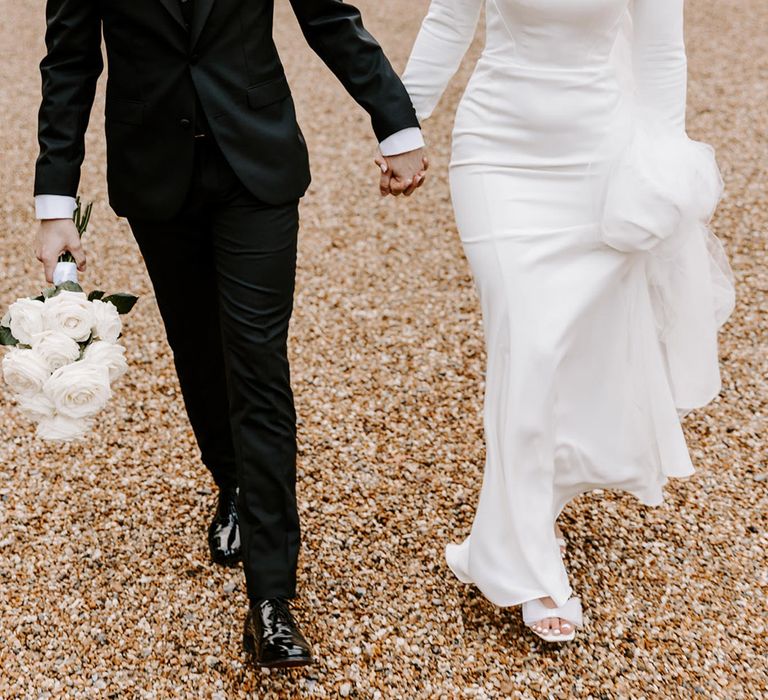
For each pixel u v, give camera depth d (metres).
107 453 3.38
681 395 2.79
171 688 2.47
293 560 2.48
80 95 2.38
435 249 4.75
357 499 3.12
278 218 2.38
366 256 4.69
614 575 2.80
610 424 2.63
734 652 2.54
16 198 5.31
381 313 4.22
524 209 2.50
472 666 2.52
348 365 3.85
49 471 3.29
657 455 2.75
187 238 2.48
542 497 2.51
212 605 2.74
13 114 6.36
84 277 4.56
